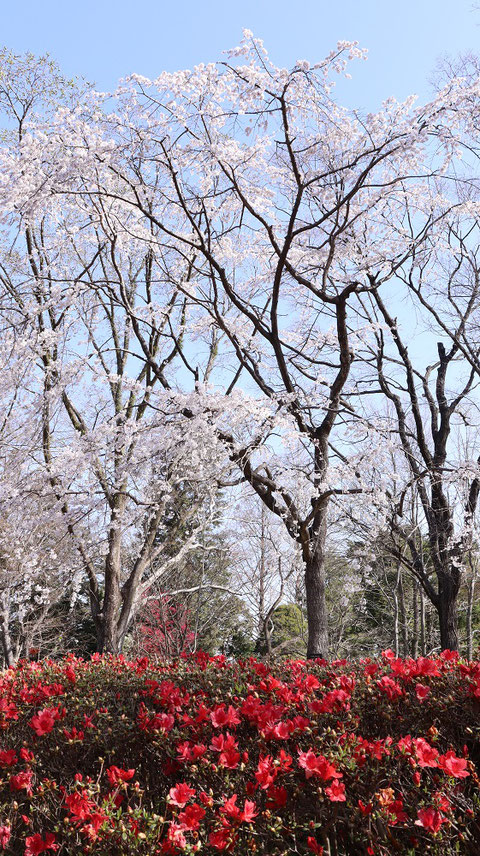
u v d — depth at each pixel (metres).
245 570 17.48
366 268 9.50
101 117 7.71
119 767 3.99
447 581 11.14
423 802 2.98
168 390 8.03
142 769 3.95
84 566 11.84
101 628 12.36
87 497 9.17
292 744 3.59
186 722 3.77
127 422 8.16
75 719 4.24
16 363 8.84
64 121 7.63
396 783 3.18
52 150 7.64
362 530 11.56
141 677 4.77
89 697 4.64
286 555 14.33
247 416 8.14
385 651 4.87
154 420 8.31
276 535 14.98
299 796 3.17
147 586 12.90
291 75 7.22
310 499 9.31
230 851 2.83
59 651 16.73
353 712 3.74
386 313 11.43
